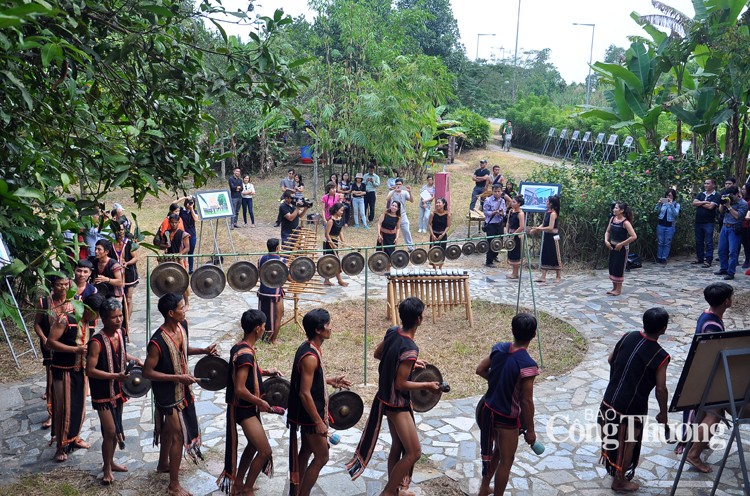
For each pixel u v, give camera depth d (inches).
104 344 214.7
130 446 248.7
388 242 506.9
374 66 827.4
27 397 291.1
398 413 196.1
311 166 1069.8
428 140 939.3
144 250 585.6
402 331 197.9
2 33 154.5
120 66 224.1
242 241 642.8
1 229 185.9
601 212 542.0
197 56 220.1
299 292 385.1
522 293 470.3
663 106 629.3
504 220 554.9
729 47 560.4
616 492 215.8
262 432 202.2
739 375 198.8
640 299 444.1
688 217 567.8
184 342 214.8
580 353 354.0
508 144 1291.8
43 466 232.5
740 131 686.5
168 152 215.2
